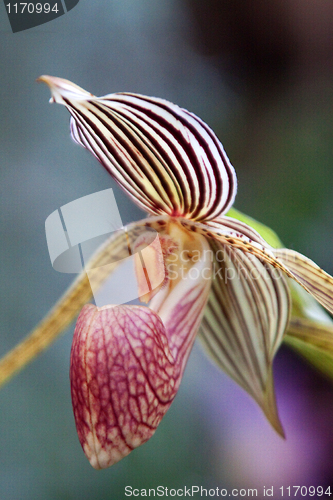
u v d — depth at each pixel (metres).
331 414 0.40
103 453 0.28
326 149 0.49
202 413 0.41
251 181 0.50
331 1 0.52
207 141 0.28
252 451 0.40
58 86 0.27
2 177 0.48
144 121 0.28
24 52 0.52
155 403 0.29
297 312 0.31
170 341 0.29
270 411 0.32
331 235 0.45
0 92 0.50
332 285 0.28
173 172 0.29
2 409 0.40
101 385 0.28
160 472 0.39
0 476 0.39
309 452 0.39
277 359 0.42
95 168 0.49
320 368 0.31
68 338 0.42
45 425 0.40
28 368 0.41
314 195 0.47
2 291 0.45
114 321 0.29
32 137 0.50
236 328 0.32
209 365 0.43
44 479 0.39
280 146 0.51
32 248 0.46
